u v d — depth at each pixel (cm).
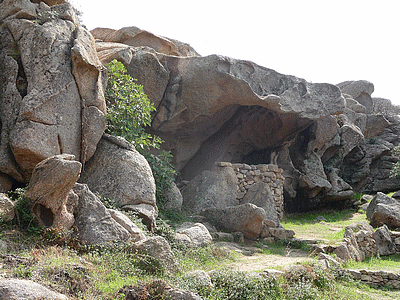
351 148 2148
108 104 1068
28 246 605
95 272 559
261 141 1770
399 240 1203
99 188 888
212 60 1394
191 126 1556
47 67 873
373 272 879
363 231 1173
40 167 648
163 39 1616
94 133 909
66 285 491
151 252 654
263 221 1152
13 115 847
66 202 686
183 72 1429
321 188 1942
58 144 845
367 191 2247
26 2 948
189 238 892
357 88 2692
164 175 1131
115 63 1100
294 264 821
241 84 1400
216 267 787
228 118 1638
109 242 675
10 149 831
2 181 837
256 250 1025
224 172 1351
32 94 840
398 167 2002
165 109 1444
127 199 871
